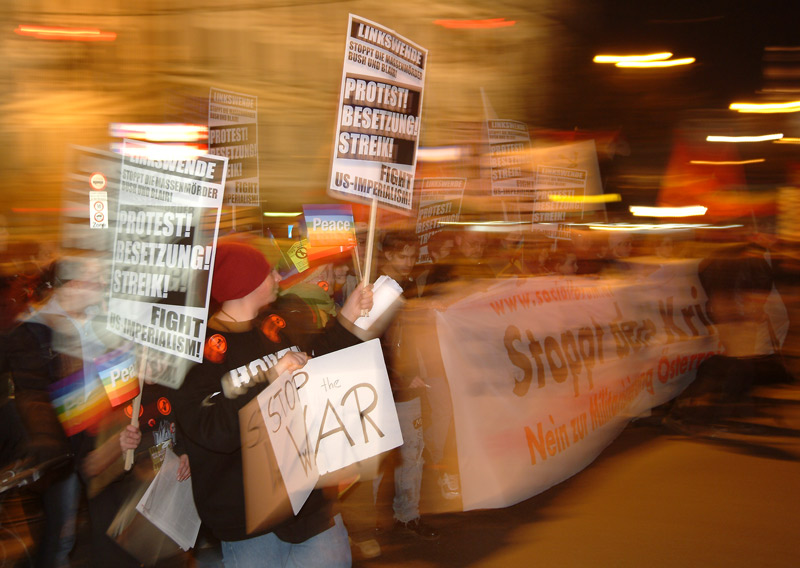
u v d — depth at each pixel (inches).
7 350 132.8
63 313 135.8
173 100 261.6
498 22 439.5
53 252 162.7
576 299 223.1
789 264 344.2
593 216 326.0
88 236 135.1
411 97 152.0
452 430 199.8
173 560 130.0
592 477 226.7
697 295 282.4
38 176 436.5
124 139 126.0
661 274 277.7
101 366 132.0
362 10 418.9
